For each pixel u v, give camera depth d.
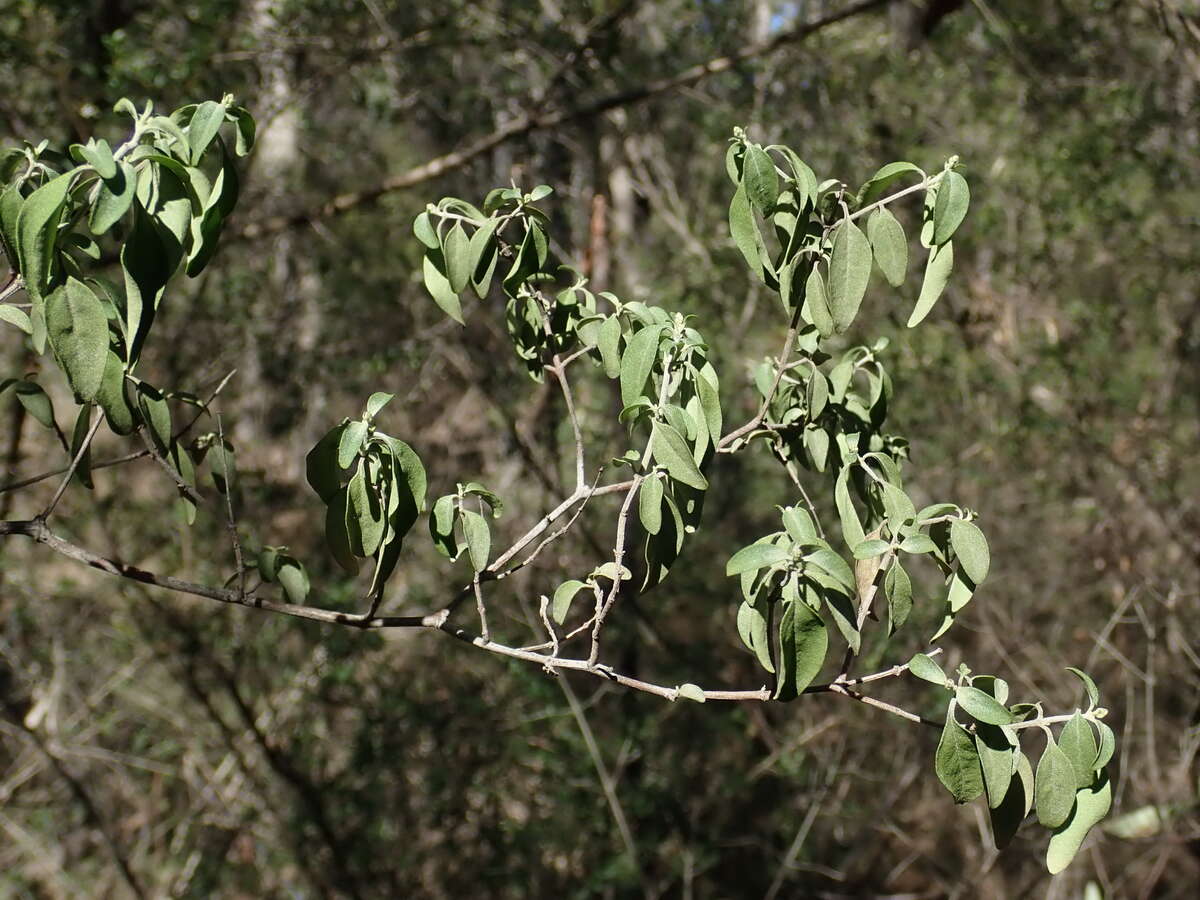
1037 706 1.39
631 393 1.50
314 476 1.50
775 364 1.93
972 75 7.24
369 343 6.88
